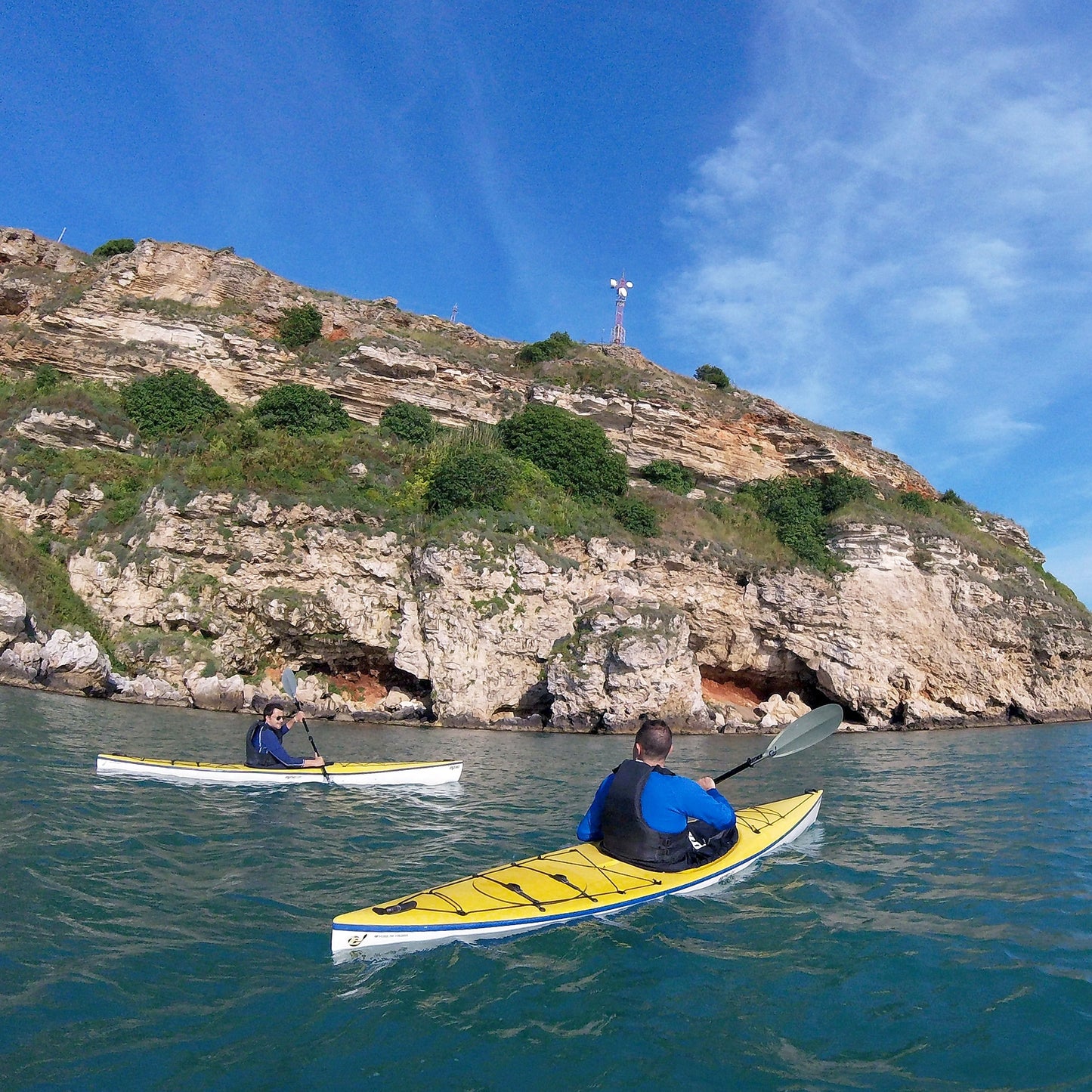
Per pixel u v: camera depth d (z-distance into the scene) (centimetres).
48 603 2380
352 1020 464
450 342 4347
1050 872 810
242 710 2297
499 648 2594
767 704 3167
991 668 3509
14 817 830
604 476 3512
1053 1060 443
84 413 2958
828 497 4000
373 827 925
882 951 588
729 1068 428
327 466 2886
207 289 3781
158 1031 445
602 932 605
